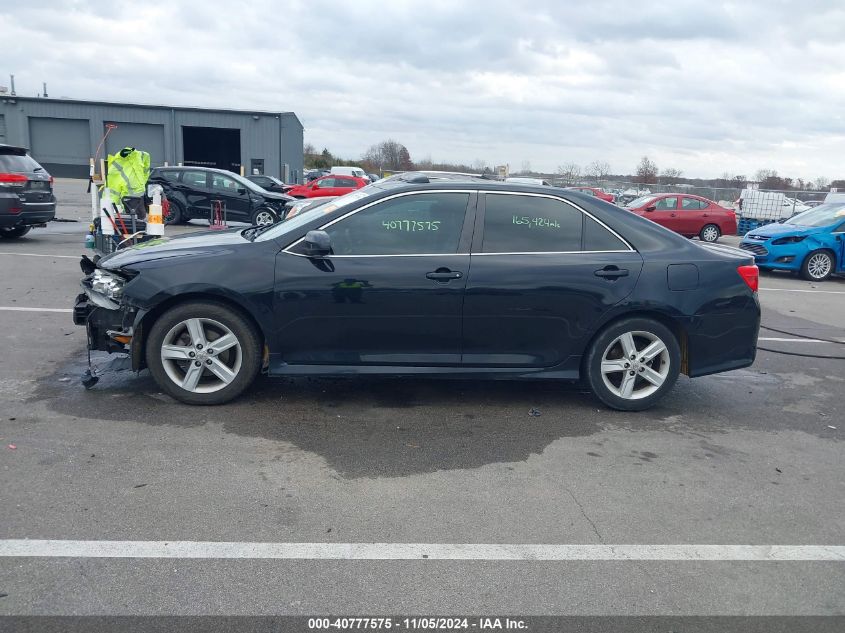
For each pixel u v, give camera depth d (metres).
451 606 2.93
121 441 4.43
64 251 12.59
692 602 3.03
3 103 40.25
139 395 5.25
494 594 3.02
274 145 42.59
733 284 5.32
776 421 5.39
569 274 5.10
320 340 5.05
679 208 22.56
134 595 2.91
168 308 4.98
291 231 5.08
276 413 5.04
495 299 5.05
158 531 3.40
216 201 18.62
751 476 4.35
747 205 26.42
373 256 5.01
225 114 41.81
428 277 4.98
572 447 4.68
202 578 3.04
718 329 5.33
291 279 4.93
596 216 5.26
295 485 3.95
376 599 2.95
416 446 4.58
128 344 5.09
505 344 5.17
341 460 4.31
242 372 5.07
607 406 5.42
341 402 5.34
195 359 5.02
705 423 5.27
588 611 2.94
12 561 3.11
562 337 5.20
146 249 5.26
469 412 5.27
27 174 13.19
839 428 5.29
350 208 5.09
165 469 4.07
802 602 3.07
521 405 5.47
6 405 4.94
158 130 41.66
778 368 6.97
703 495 4.05
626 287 5.16
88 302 5.14
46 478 3.89
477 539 3.46
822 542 3.59
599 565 3.28
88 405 5.01
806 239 14.28
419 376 5.17
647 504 3.91
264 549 3.29
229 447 4.41
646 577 3.20
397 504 3.79
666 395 5.91
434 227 5.11
